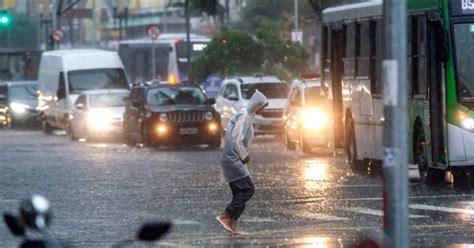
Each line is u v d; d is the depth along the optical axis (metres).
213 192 39.44
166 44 111.81
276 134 71.00
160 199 37.34
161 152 61.56
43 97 87.94
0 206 35.91
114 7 140.62
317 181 42.66
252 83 70.81
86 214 33.50
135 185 42.41
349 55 47.66
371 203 34.91
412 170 46.66
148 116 64.62
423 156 39.84
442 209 32.78
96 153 61.50
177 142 64.12
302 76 60.91
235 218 28.66
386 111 15.85
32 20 126.56
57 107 83.31
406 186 15.78
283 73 83.81
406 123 15.86
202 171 48.25
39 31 127.00
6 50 124.12
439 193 37.06
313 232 28.53
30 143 72.75
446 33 37.75
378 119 43.31
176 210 34.19
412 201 34.88
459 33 37.94
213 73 85.00
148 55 113.81
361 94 45.62
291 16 93.00
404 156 15.78
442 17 37.88
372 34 44.19
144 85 66.94
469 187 38.88
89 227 30.41
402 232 15.74
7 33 124.69
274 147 64.75
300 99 59.44
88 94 75.00
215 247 26.20
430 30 38.66
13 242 27.66
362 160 46.62
